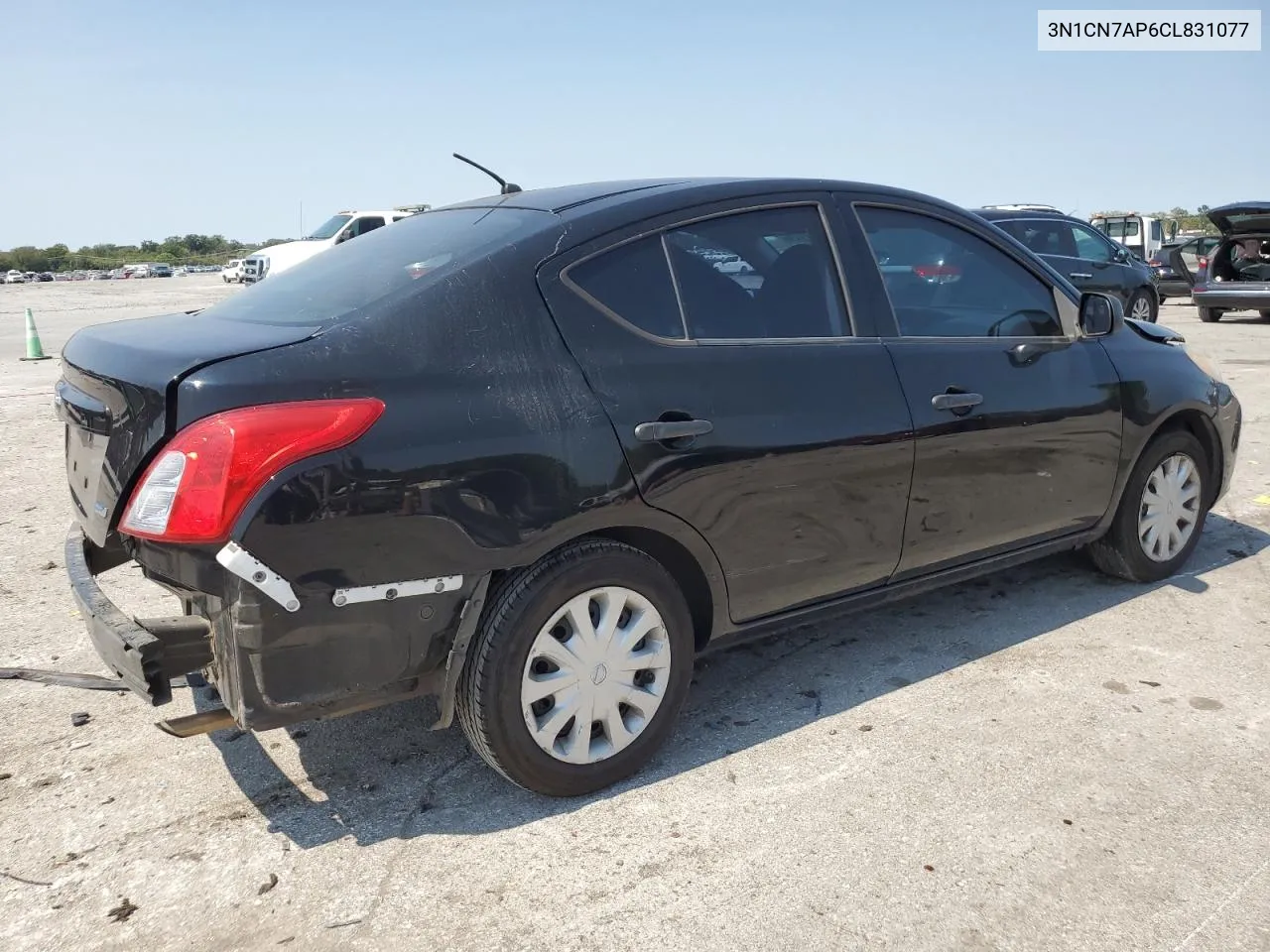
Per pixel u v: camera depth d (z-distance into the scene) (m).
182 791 3.06
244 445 2.35
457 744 3.34
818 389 3.29
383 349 2.60
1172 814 2.88
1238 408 4.91
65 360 3.08
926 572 3.77
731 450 3.07
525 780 2.89
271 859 2.73
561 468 2.75
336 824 2.89
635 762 3.08
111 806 2.98
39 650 4.09
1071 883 2.59
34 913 2.51
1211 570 4.88
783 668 3.88
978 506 3.78
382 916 2.50
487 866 2.69
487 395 2.68
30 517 6.03
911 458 3.51
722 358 3.12
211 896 2.58
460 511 2.61
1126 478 4.35
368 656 2.59
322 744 3.35
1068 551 5.16
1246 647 4.01
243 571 2.37
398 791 3.05
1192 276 17.20
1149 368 4.36
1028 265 4.10
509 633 2.76
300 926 2.46
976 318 3.86
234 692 2.48
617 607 2.97
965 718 3.45
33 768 3.20
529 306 2.83
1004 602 4.51
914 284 3.71
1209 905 2.50
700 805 2.96
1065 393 3.99
